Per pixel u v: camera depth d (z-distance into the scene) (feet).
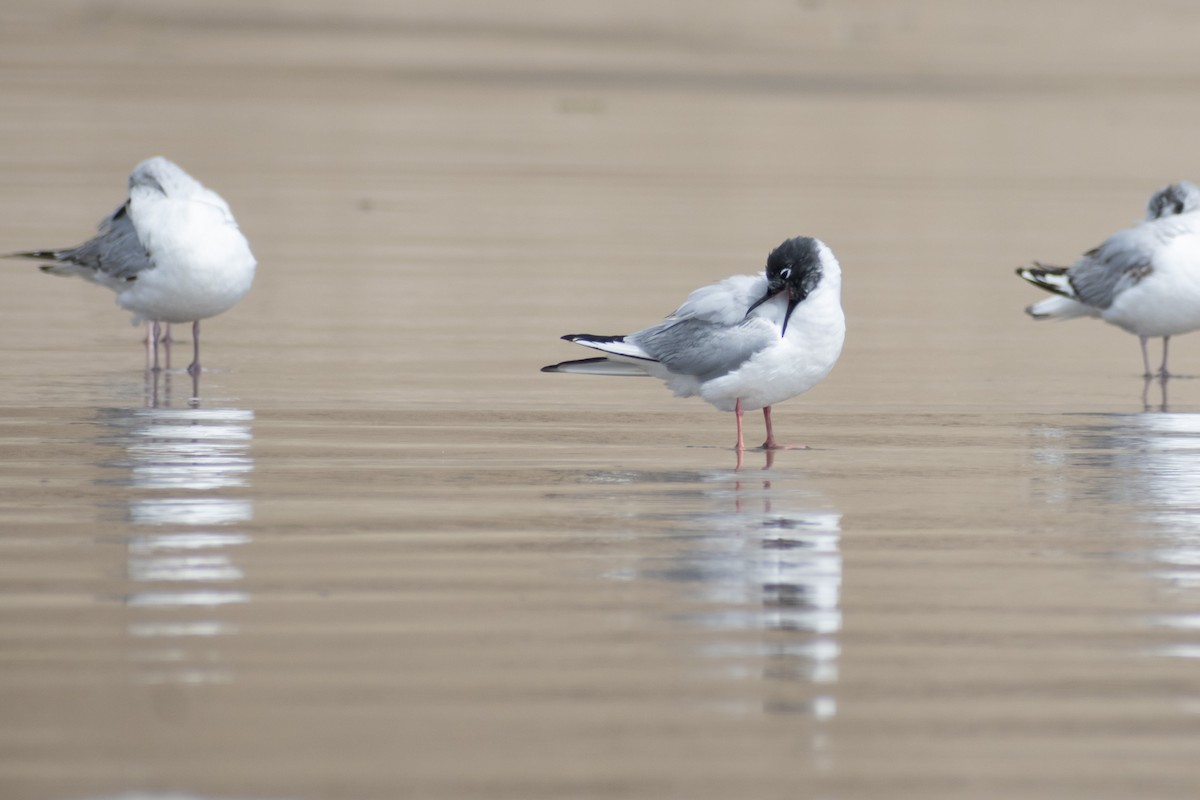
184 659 26.08
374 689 24.91
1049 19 215.10
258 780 21.91
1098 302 53.42
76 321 61.21
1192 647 27.02
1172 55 185.57
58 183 92.58
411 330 59.47
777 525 34.40
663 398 49.14
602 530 33.86
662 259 74.90
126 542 32.53
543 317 61.87
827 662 26.27
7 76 142.82
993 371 54.19
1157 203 55.36
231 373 51.98
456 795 21.57
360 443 42.37
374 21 196.85
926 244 80.59
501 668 25.82
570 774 22.20
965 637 27.45
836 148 115.75
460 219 85.10
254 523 34.12
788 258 40.11
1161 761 22.74
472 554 31.99
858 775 22.24
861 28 203.51
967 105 141.28
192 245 50.21
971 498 36.99
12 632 27.20
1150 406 48.67
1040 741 23.34
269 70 152.15
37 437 42.50
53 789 21.61
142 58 158.61
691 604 29.01
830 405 48.34
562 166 104.63
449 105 133.08
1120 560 31.94
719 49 179.01
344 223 83.25
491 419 45.68
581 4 217.77
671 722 23.90
